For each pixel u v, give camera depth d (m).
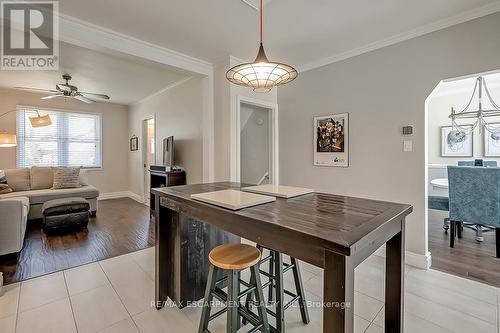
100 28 2.51
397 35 2.65
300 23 2.43
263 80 1.73
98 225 3.97
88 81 4.30
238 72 1.63
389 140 2.76
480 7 2.16
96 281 2.25
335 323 0.89
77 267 2.52
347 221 1.10
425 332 1.62
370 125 2.90
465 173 2.86
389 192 2.77
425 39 2.50
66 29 2.33
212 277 1.46
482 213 2.78
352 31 2.58
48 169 4.77
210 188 1.99
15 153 5.13
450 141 4.95
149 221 4.21
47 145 5.52
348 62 3.08
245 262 1.35
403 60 2.64
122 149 6.62
